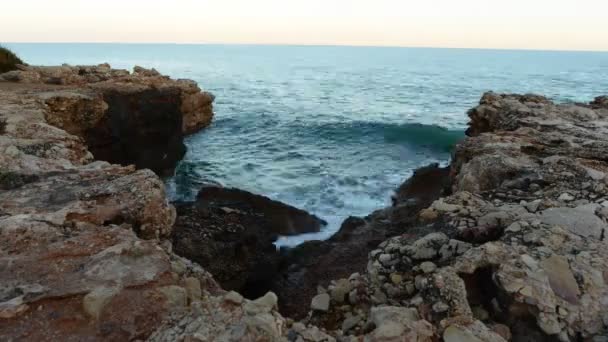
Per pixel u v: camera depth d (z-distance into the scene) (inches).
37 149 352.2
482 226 220.8
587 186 267.1
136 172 290.0
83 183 278.8
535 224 209.8
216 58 5733.3
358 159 849.5
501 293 171.6
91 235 205.2
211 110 1210.0
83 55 6122.1
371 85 2401.6
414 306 176.2
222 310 152.9
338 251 416.8
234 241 429.4
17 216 217.3
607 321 158.6
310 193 640.4
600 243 195.8
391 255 219.1
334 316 199.6
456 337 147.1
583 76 3034.0
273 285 374.0
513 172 323.3
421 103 1705.2
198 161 842.8
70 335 142.0
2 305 147.0
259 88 2204.7
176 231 438.6
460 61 5216.5
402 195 612.1
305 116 1338.6
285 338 141.6
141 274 173.5
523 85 2370.8
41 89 632.4
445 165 777.6
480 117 631.2
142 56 6161.4
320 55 7121.1
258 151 925.2
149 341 139.1
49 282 165.3
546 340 158.1
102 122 638.5
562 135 439.2
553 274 173.5
